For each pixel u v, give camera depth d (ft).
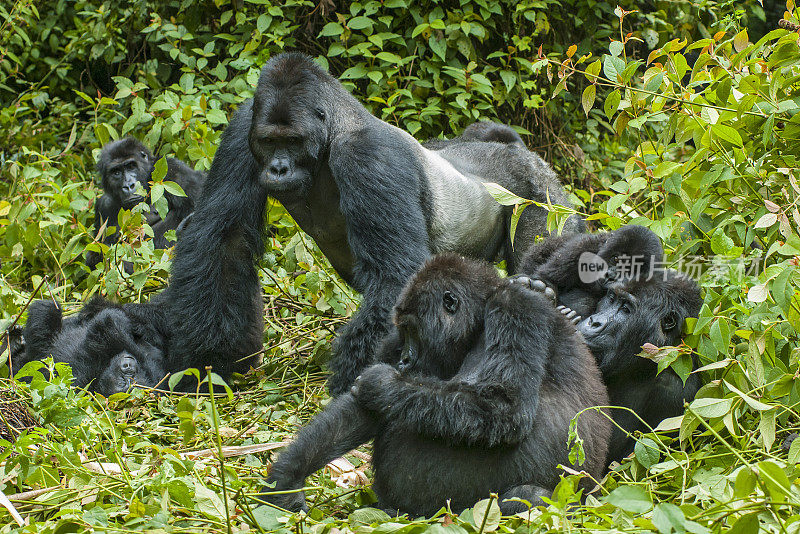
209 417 32.81
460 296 25.39
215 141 51.90
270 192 34.68
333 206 36.76
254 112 34.68
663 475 25.85
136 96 55.67
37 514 24.52
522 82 59.11
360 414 24.73
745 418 27.91
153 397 36.14
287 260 43.60
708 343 28.14
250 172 37.11
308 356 41.50
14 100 69.46
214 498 22.85
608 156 64.18
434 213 37.27
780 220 28.76
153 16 60.75
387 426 25.20
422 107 58.18
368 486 26.99
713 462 25.71
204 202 37.93
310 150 34.42
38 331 39.60
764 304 28.25
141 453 29.96
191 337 37.60
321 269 43.29
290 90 34.32
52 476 25.53
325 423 24.31
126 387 37.19
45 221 47.80
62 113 64.44
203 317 37.45
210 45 57.62
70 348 38.45
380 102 58.44
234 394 38.17
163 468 24.23
